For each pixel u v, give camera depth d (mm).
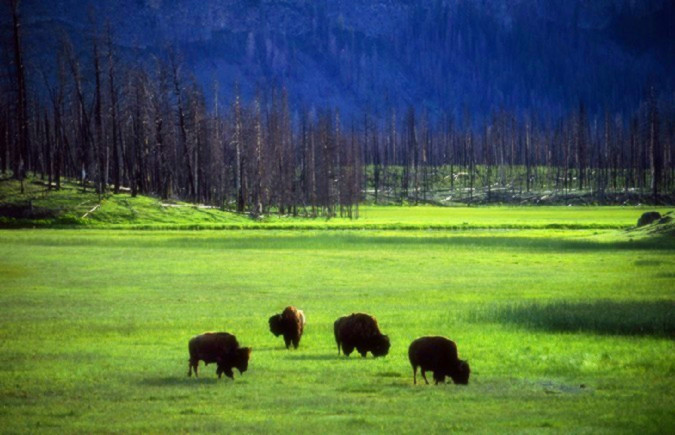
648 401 43375
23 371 52844
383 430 36719
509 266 138125
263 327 74500
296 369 53938
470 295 100812
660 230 190625
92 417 40094
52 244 173750
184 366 54969
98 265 136375
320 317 81312
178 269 131375
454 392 46062
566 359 57375
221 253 160375
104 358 58125
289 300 95750
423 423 38125
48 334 70125
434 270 131875
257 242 185750
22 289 105312
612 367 54438
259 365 55531
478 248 173500
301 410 41469
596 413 40375
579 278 120000
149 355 59531
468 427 37250
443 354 48344
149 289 106188
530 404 42625
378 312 84812
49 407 42406
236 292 103500
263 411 41281
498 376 51438
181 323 76750
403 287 109500
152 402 43531
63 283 112312
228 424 38250
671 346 63312
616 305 88250
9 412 41312
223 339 50719
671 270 128875
